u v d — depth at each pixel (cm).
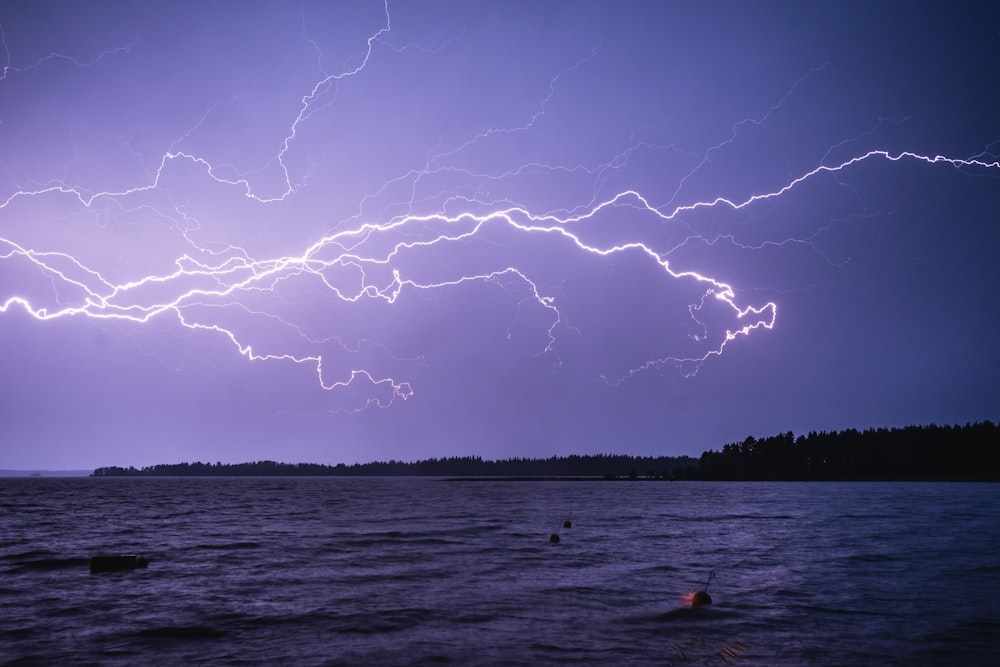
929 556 2539
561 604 1653
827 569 2219
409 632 1378
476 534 3512
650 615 1530
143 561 2291
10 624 1475
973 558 2484
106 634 1380
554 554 2641
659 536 3378
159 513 5447
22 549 2867
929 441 15238
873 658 1192
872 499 7319
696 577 2064
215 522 4431
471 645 1277
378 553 2680
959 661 1179
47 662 1189
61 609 1627
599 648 1255
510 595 1770
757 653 1223
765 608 1603
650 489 12462
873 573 2131
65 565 2381
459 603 1667
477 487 14875
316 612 1570
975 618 1498
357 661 1181
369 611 1577
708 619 1488
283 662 1178
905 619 1484
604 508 6072
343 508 6188
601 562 2405
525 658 1192
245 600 1717
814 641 1305
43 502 7475
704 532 3591
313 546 2934
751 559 2477
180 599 1733
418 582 1980
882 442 15788
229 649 1261
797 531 3622
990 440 14500
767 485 14462
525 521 4459
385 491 11838
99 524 4284
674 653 1222
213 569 2250
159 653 1239
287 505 6769
